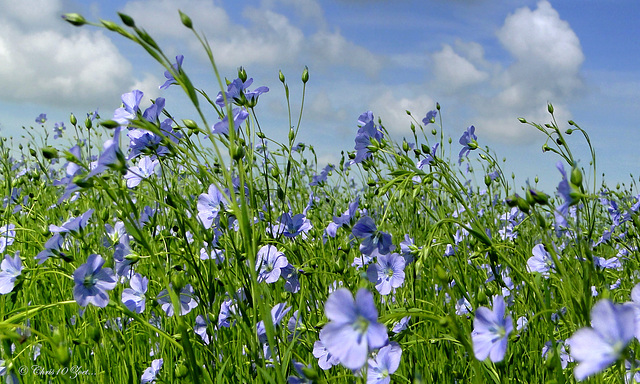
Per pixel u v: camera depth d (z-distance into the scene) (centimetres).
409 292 71
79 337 72
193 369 54
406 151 73
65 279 80
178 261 73
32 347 71
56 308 77
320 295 69
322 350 58
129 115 61
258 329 59
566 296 55
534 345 67
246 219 52
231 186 52
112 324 67
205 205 67
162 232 70
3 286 67
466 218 84
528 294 67
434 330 72
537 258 67
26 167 157
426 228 80
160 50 50
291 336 63
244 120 64
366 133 74
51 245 65
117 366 68
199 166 56
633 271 75
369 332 43
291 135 72
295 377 56
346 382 60
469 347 47
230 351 67
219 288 67
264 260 64
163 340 69
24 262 84
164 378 67
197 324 67
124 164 54
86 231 89
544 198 51
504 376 57
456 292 74
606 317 40
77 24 49
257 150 78
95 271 57
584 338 40
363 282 44
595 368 40
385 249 64
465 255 71
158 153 63
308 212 84
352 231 65
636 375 55
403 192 64
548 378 60
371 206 94
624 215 77
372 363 54
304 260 73
